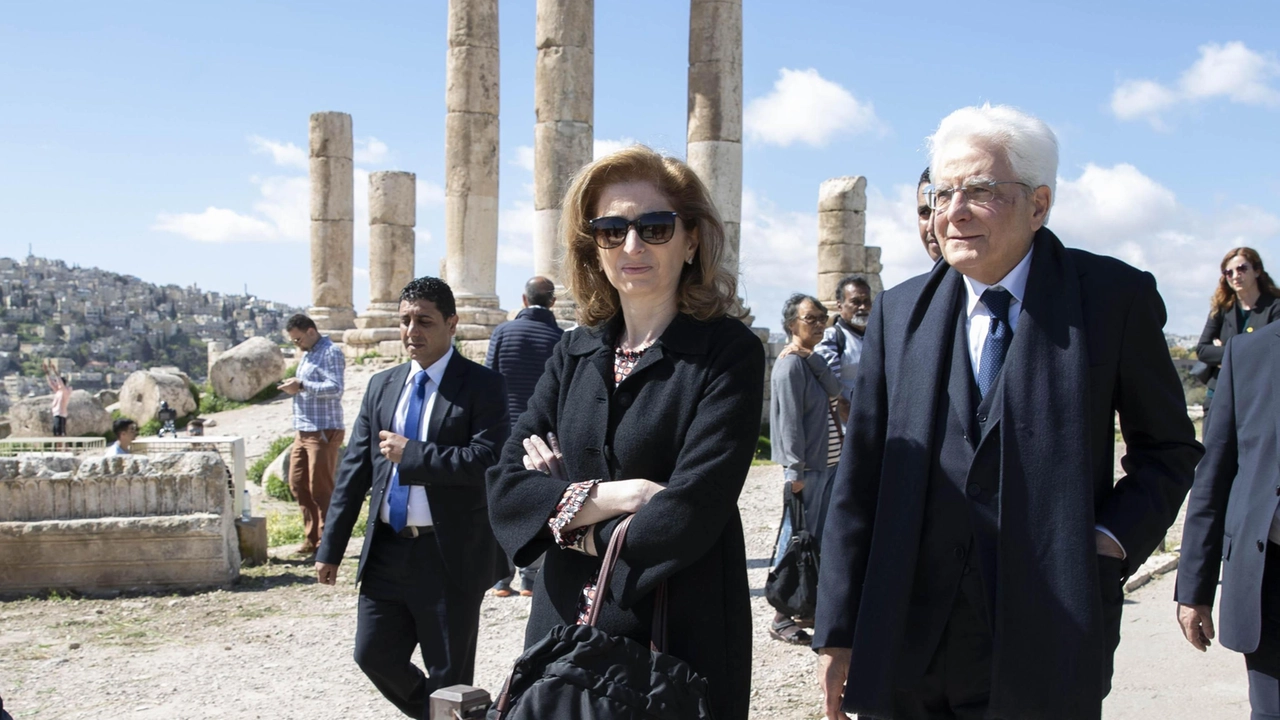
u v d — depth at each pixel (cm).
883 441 313
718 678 287
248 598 874
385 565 472
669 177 308
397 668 474
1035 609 268
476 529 470
